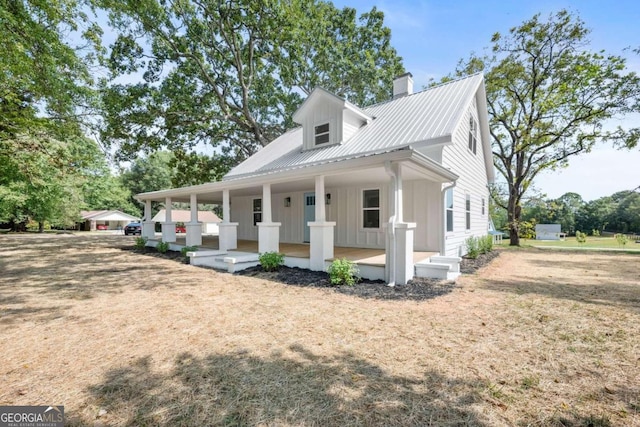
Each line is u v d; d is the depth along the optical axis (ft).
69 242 58.54
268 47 57.67
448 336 10.90
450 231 28.96
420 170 20.74
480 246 34.88
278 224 26.23
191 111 56.70
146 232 48.49
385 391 7.39
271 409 6.70
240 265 24.79
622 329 11.55
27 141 37.68
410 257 19.80
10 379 8.08
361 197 30.48
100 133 47.55
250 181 26.40
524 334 11.07
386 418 6.37
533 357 9.25
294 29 52.06
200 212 120.06
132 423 6.28
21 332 11.53
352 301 15.57
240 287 19.06
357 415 6.48
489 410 6.67
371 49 71.31
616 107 43.98
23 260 32.48
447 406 6.81
